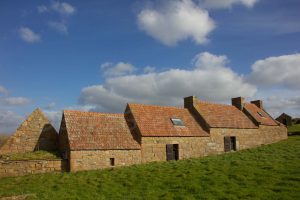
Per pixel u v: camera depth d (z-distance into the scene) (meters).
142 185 21.62
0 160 25.84
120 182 22.75
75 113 32.28
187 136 36.53
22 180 24.36
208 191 19.12
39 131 31.80
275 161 27.55
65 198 19.22
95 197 19.39
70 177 24.83
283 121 71.69
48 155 29.03
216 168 25.42
